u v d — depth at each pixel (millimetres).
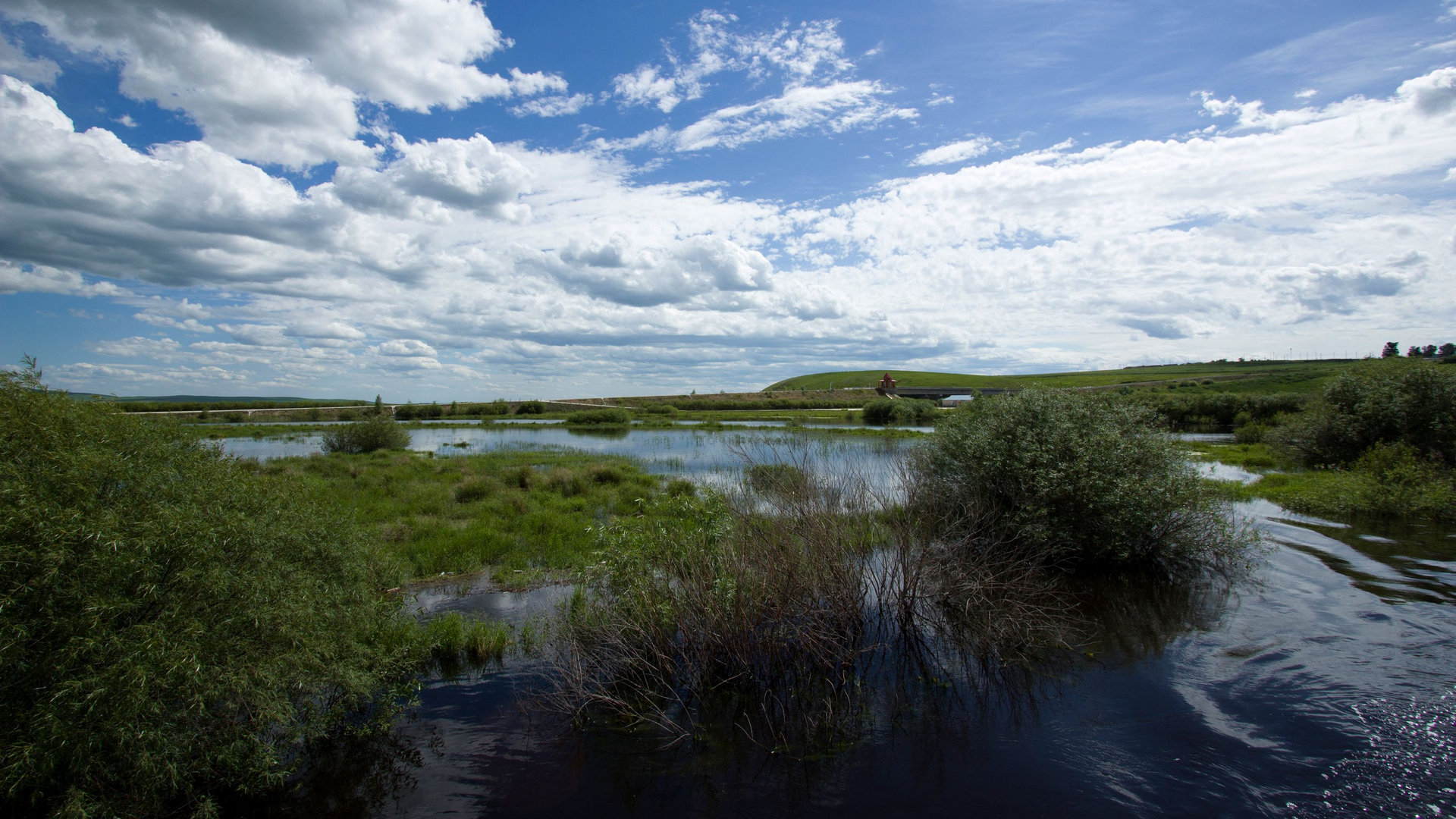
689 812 5156
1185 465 11453
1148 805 5160
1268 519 14578
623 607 7793
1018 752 5930
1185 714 6500
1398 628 8391
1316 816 4988
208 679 4668
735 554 7895
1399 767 5543
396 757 5945
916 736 6238
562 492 18656
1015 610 8555
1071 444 11094
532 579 10812
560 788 5496
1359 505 15141
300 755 5816
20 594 4141
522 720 6582
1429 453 18203
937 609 8883
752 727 6438
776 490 9711
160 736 4441
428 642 7797
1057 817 5020
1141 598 9750
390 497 17516
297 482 7172
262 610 5121
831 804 5242
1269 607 9234
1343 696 6719
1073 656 7855
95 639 4227
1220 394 48625
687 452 31078
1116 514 10398
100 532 4383
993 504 11461
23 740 4047
